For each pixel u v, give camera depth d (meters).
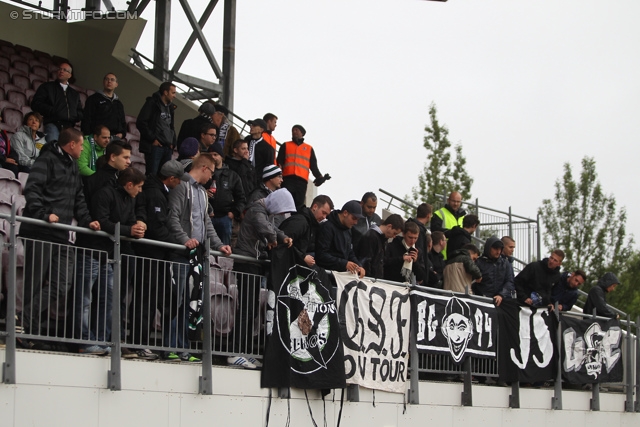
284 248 11.41
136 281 10.27
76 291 9.70
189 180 11.02
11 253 8.94
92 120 14.73
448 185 35.59
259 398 11.07
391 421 12.72
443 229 16.23
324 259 12.04
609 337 16.45
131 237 10.11
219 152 13.45
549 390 15.34
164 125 14.91
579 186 39.44
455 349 13.63
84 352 9.78
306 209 11.82
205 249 10.66
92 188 10.28
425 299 13.23
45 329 9.65
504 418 14.51
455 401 13.75
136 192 10.28
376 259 12.83
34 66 20.02
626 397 16.86
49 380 9.08
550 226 39.47
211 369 10.55
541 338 15.05
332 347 11.76
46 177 9.70
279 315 11.25
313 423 11.66
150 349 10.21
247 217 11.53
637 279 38.03
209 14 22.39
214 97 22.12
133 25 21.20
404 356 12.87
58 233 9.62
